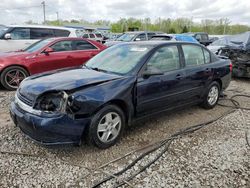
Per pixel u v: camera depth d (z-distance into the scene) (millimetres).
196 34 19344
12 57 6555
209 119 4742
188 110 5238
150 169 3037
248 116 4961
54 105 3000
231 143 3740
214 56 5344
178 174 2943
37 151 3342
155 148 3521
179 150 3500
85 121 3150
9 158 3152
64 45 7309
